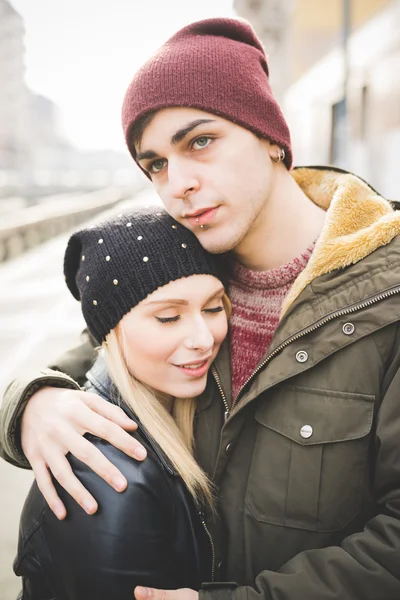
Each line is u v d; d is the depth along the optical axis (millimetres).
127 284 1141
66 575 1021
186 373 1177
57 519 1026
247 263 1321
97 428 1068
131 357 1183
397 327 1083
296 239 1278
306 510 1099
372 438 1091
